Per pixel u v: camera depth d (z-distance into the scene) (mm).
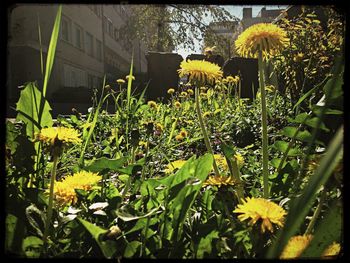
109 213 1092
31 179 1303
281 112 3984
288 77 4117
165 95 7977
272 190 1324
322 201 936
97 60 18875
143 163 1320
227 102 5066
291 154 1401
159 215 1080
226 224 1021
